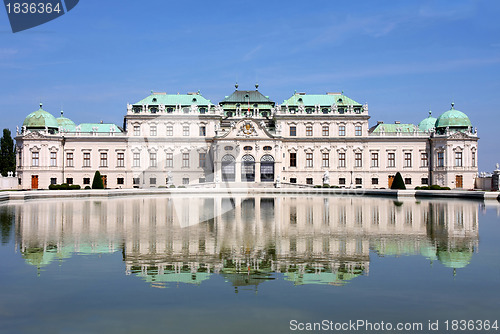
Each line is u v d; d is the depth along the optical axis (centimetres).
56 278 2277
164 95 13400
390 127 13825
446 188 11088
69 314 1825
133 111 13038
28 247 3009
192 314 1828
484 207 6147
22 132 12712
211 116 12950
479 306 1923
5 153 14412
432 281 2258
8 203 6788
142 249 2945
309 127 13188
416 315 1828
